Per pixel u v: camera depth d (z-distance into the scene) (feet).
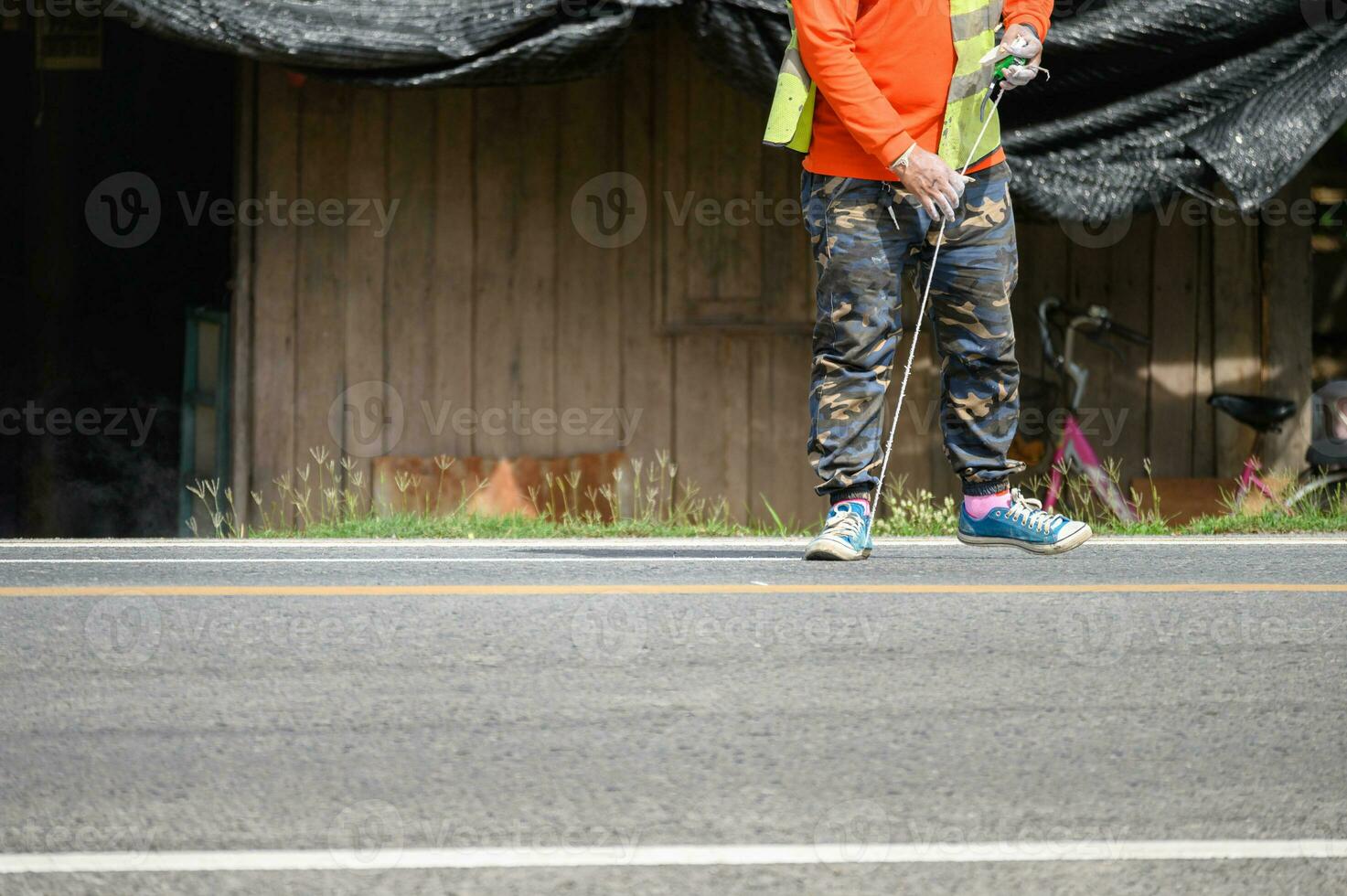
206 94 102.53
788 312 81.35
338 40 66.74
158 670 22.95
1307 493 80.23
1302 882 14.15
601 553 40.81
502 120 81.10
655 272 81.35
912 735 19.42
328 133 80.89
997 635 25.76
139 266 104.12
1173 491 81.00
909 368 36.29
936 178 33.60
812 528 80.79
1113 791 17.08
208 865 14.48
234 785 17.19
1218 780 17.54
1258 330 82.89
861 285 35.29
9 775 17.58
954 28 34.78
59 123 102.12
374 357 81.00
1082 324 81.35
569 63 67.67
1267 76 68.33
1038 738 19.34
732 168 81.15
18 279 102.94
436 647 24.63
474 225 81.20
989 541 38.09
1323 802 16.71
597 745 18.85
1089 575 33.73
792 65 35.42
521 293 81.25
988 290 35.86
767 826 15.78
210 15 67.00
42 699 21.16
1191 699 21.40
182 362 104.12
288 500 80.69
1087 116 68.39
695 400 81.61
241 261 80.89
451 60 67.36
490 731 19.53
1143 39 67.31
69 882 13.98
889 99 34.73
